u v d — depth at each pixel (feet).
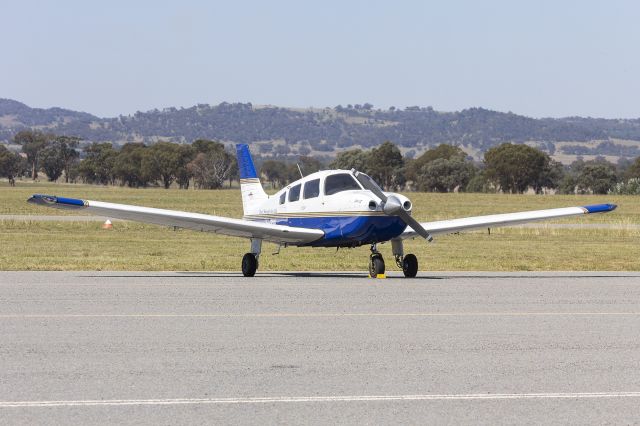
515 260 165.78
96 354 60.80
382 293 101.71
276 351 62.39
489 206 522.47
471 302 92.63
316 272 140.56
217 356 60.44
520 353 61.87
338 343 65.82
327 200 127.95
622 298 97.35
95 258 159.33
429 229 131.85
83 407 46.91
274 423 44.24
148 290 104.06
